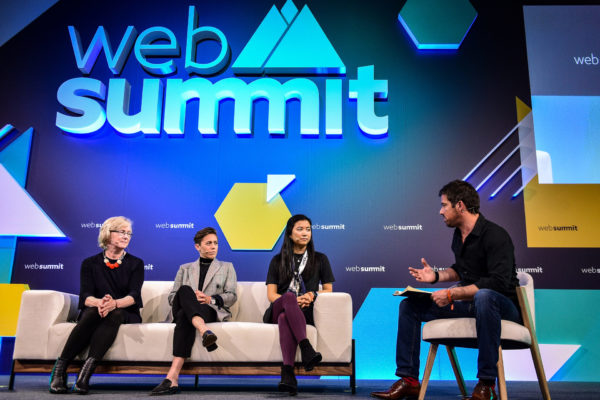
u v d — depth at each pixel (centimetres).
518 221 371
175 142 393
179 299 253
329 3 413
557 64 397
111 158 391
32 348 253
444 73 399
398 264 370
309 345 228
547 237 368
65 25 414
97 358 242
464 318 208
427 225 375
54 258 373
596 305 357
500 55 400
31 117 398
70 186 386
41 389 254
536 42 401
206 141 393
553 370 346
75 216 381
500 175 379
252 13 413
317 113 388
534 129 386
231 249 374
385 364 355
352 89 391
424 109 393
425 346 354
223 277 291
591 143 383
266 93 393
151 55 411
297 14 409
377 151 388
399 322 231
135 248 376
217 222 379
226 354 250
